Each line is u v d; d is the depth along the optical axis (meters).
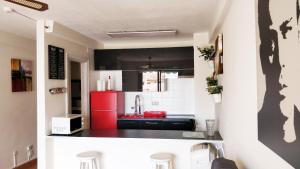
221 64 3.00
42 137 3.27
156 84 4.99
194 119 4.56
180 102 5.25
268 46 1.22
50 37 3.45
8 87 4.21
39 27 3.34
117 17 3.31
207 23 3.69
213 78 3.65
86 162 3.10
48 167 3.36
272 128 1.17
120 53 5.06
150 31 4.16
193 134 3.29
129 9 2.98
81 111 4.71
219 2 2.74
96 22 3.57
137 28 3.99
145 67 5.00
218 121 3.51
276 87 1.12
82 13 3.11
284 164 1.08
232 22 2.29
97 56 5.09
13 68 4.31
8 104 4.22
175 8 2.96
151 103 5.34
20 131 4.51
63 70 3.76
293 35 0.93
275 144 1.13
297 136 0.90
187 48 4.86
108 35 4.44
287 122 0.99
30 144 4.79
